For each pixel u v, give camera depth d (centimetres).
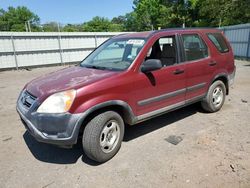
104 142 338
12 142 418
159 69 395
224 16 3225
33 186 296
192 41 461
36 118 307
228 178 295
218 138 403
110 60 432
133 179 301
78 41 1912
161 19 4750
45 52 1769
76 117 304
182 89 436
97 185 293
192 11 4253
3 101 716
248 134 415
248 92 715
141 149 376
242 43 1777
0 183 302
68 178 309
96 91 319
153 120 495
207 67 479
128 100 354
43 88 331
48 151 382
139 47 387
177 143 391
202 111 539
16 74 1405
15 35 1602
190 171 312
